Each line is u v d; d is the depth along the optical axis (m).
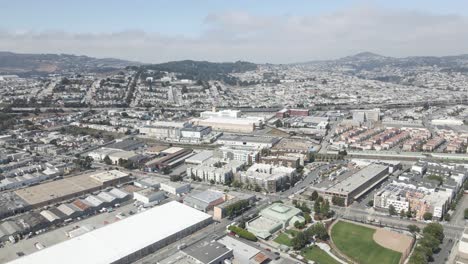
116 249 194.38
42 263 179.62
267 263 192.62
